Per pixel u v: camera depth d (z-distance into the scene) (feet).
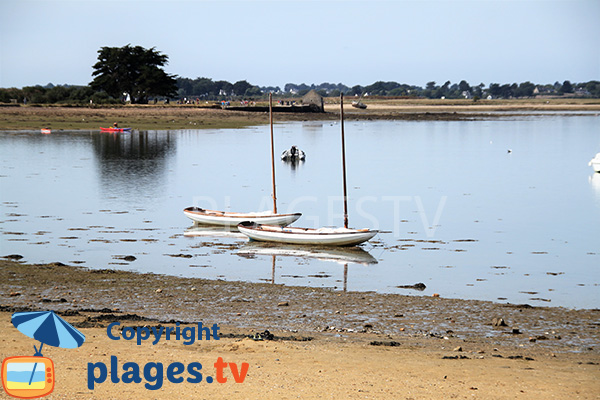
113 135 396.16
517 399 48.14
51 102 593.83
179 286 91.35
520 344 67.10
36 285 89.15
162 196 181.68
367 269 106.11
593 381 52.90
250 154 306.76
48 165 247.70
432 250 121.19
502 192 200.13
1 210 154.81
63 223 140.46
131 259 109.70
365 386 49.70
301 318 75.87
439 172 250.57
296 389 48.67
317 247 122.11
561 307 84.43
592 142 404.98
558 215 160.86
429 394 48.44
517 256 117.08
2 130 396.16
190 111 561.43
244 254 115.75
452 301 86.22
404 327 72.95
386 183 216.74
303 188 203.00
